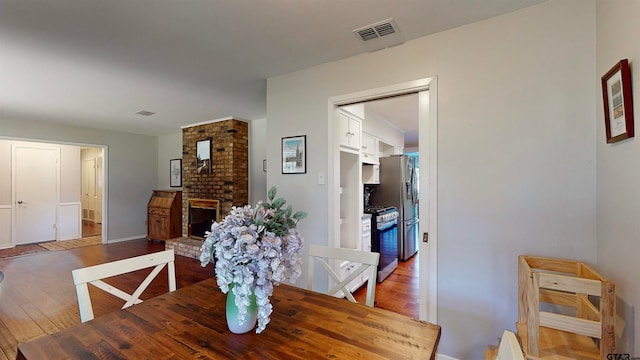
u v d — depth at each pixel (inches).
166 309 51.5
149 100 147.6
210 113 178.7
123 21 73.8
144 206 260.7
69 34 80.4
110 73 109.4
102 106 159.2
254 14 70.9
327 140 99.5
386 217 158.1
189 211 213.8
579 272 59.8
